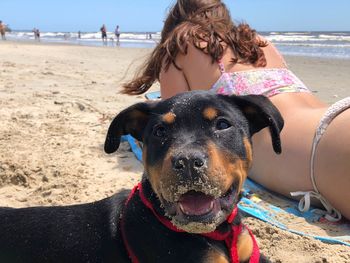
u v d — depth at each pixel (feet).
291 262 1.42
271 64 1.98
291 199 1.83
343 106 1.65
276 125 1.24
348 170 1.55
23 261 1.24
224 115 1.13
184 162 0.98
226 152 1.08
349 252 1.46
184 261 1.14
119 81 4.69
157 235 1.15
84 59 8.09
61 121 2.90
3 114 3.02
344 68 6.55
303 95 1.91
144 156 1.18
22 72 5.11
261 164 1.86
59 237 1.24
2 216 1.32
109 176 2.08
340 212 1.66
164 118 1.12
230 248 1.19
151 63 2.05
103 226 1.24
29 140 2.53
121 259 1.19
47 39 25.17
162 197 1.06
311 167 1.67
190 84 1.96
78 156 2.31
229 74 1.87
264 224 1.63
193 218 1.01
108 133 1.29
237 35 1.94
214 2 2.01
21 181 2.01
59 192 1.90
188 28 1.92
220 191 1.02
